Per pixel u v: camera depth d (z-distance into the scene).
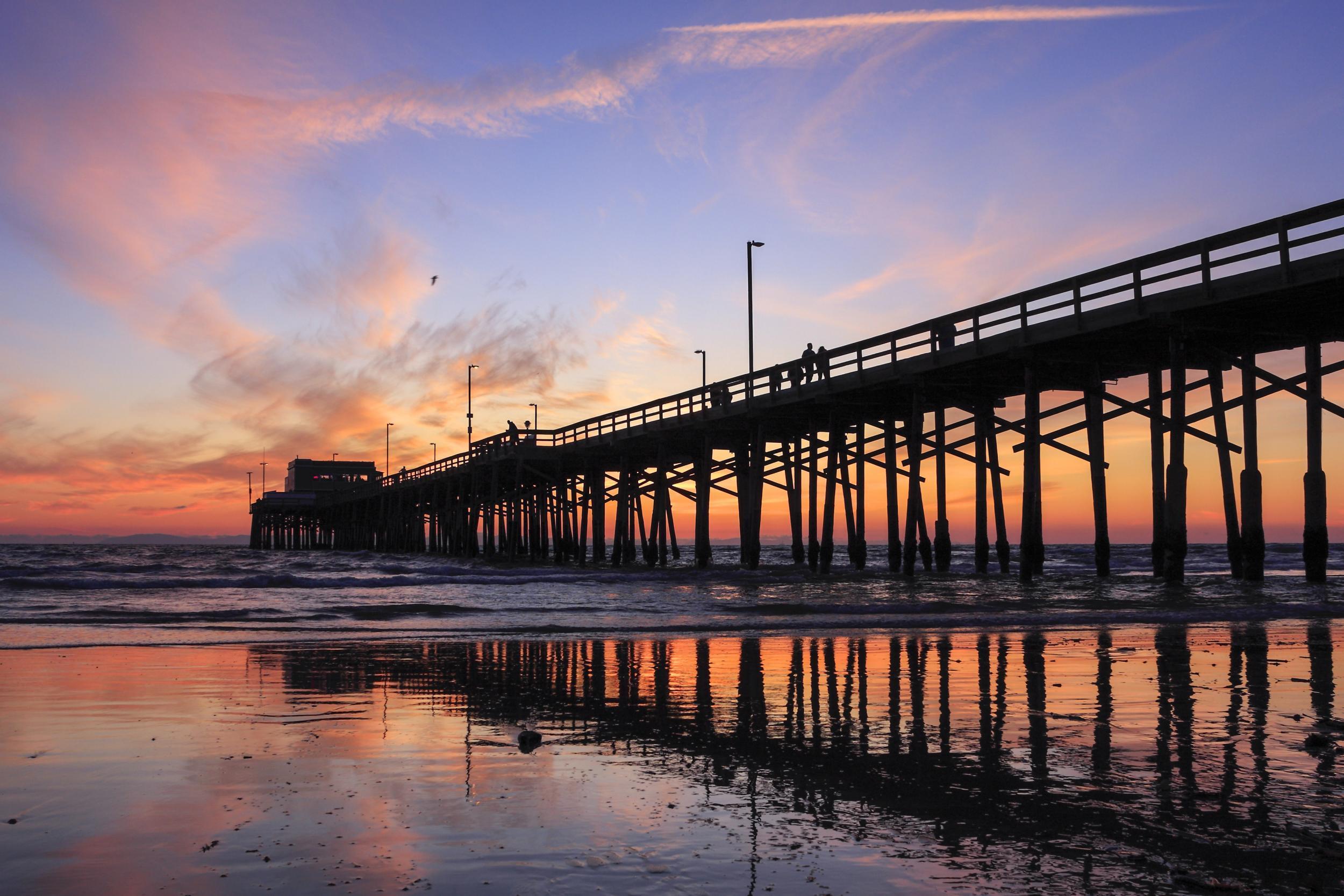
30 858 4.09
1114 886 3.75
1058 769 5.66
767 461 38.34
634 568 42.66
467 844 4.29
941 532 28.86
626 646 12.56
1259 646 12.09
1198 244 19.50
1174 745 6.29
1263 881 3.78
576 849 4.21
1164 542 22.70
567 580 29.28
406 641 13.32
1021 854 4.14
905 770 5.67
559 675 9.84
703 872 3.92
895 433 30.66
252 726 7.14
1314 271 17.34
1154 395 24.11
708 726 7.11
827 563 30.33
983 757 6.00
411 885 3.76
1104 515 25.33
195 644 12.88
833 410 30.36
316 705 8.08
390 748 6.36
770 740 6.61
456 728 7.07
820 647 12.30
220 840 4.35
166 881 3.82
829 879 3.83
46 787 5.30
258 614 17.75
